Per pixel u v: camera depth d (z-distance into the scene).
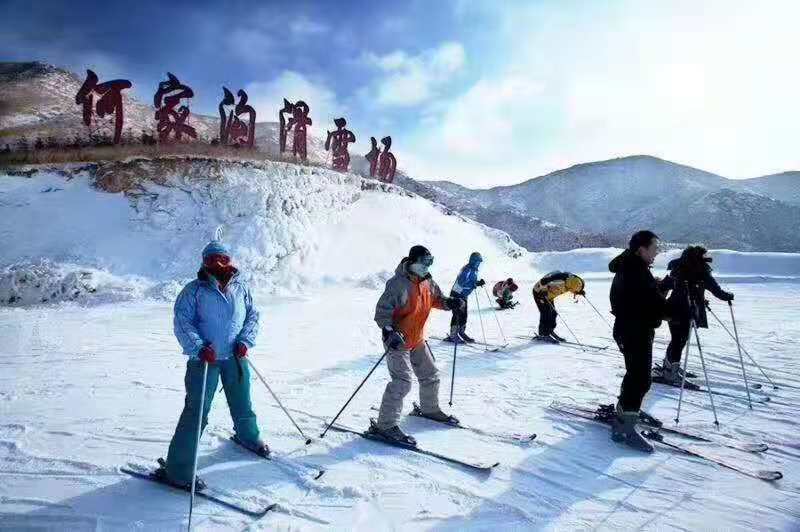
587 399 5.30
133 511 2.96
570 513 3.04
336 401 5.10
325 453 3.83
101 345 7.75
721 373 6.39
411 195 26.36
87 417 4.51
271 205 18.03
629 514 3.05
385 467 3.61
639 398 4.08
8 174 17.39
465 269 8.23
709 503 3.19
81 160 19.27
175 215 16.92
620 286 4.16
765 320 10.62
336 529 2.81
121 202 17.05
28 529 2.78
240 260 15.55
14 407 4.77
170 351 7.35
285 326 9.68
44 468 3.49
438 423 4.51
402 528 2.84
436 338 8.77
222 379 3.62
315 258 17.06
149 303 12.30
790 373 6.37
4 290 12.19
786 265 22.22
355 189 23.11
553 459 3.80
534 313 11.99
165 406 4.84
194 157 19.61
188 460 3.19
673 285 5.88
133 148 21.16
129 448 3.84
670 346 5.94
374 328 9.51
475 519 2.96
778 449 4.05
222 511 2.98
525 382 5.95
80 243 14.88
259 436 3.76
